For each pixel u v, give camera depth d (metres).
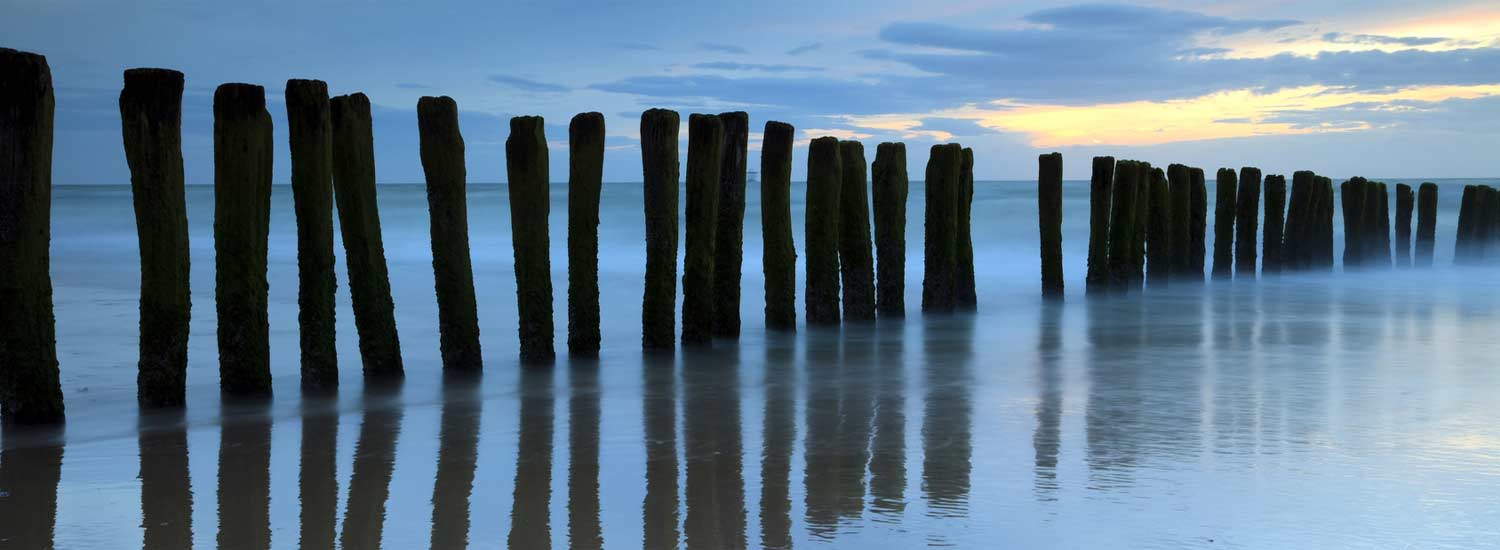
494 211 32.94
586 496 5.36
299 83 7.92
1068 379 8.56
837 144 11.53
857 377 8.69
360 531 4.84
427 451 6.29
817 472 5.76
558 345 10.51
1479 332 11.46
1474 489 5.44
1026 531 4.82
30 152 6.89
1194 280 17.75
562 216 31.88
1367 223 20.98
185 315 7.52
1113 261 15.47
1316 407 7.40
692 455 6.14
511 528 4.88
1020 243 23.47
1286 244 19.84
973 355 9.83
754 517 5.01
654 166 9.77
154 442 6.57
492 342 10.73
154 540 4.74
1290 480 5.58
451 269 8.84
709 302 10.13
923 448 6.27
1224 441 6.42
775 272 11.17
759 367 9.16
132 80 7.25
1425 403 7.56
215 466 5.99
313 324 8.11
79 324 11.95
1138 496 5.32
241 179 7.64
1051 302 14.41
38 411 6.99
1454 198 37.06
